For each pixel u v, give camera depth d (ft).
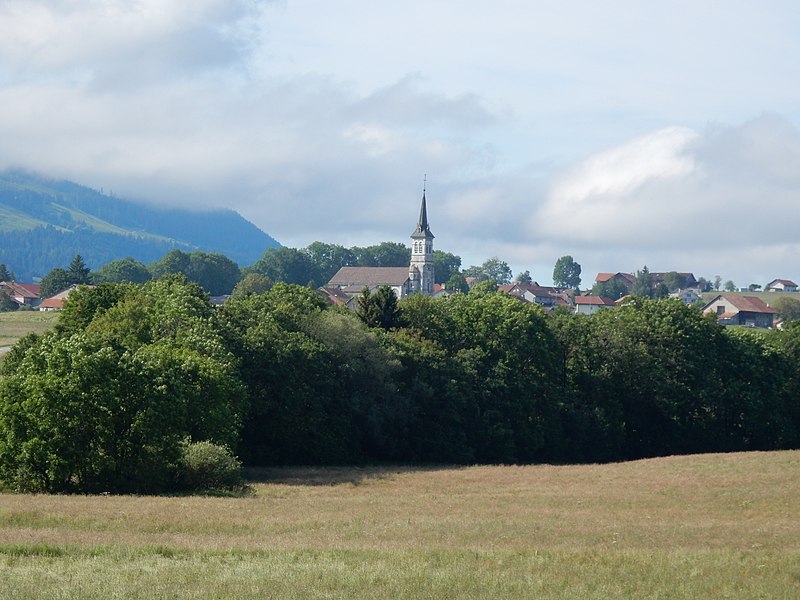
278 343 343.46
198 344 307.58
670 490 243.81
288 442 338.34
